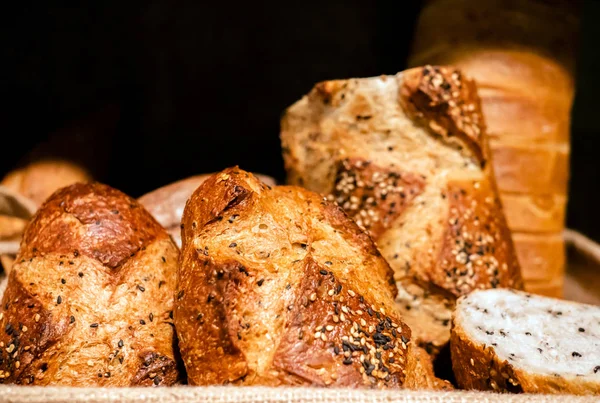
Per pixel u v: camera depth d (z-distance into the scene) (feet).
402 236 1.44
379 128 1.50
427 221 1.44
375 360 1.15
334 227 1.29
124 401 1.05
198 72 2.00
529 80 1.70
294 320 1.14
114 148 1.92
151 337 1.23
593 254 1.93
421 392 1.08
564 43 1.76
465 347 1.24
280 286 1.16
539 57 1.73
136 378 1.20
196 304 1.16
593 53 2.28
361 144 1.51
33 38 1.92
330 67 2.04
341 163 1.49
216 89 2.02
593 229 2.38
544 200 1.73
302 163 1.58
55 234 1.28
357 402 1.06
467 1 1.74
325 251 1.24
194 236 1.22
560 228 1.77
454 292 1.41
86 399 1.05
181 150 2.02
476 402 1.08
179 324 1.18
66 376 1.18
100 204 1.31
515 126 1.69
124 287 1.26
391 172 1.46
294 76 2.03
